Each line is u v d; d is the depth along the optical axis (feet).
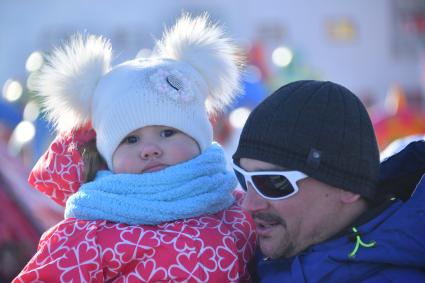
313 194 15.70
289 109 15.72
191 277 16.48
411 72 114.93
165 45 19.95
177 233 16.99
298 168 15.35
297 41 113.80
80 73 18.90
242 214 18.98
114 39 112.98
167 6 112.47
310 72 78.59
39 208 30.32
